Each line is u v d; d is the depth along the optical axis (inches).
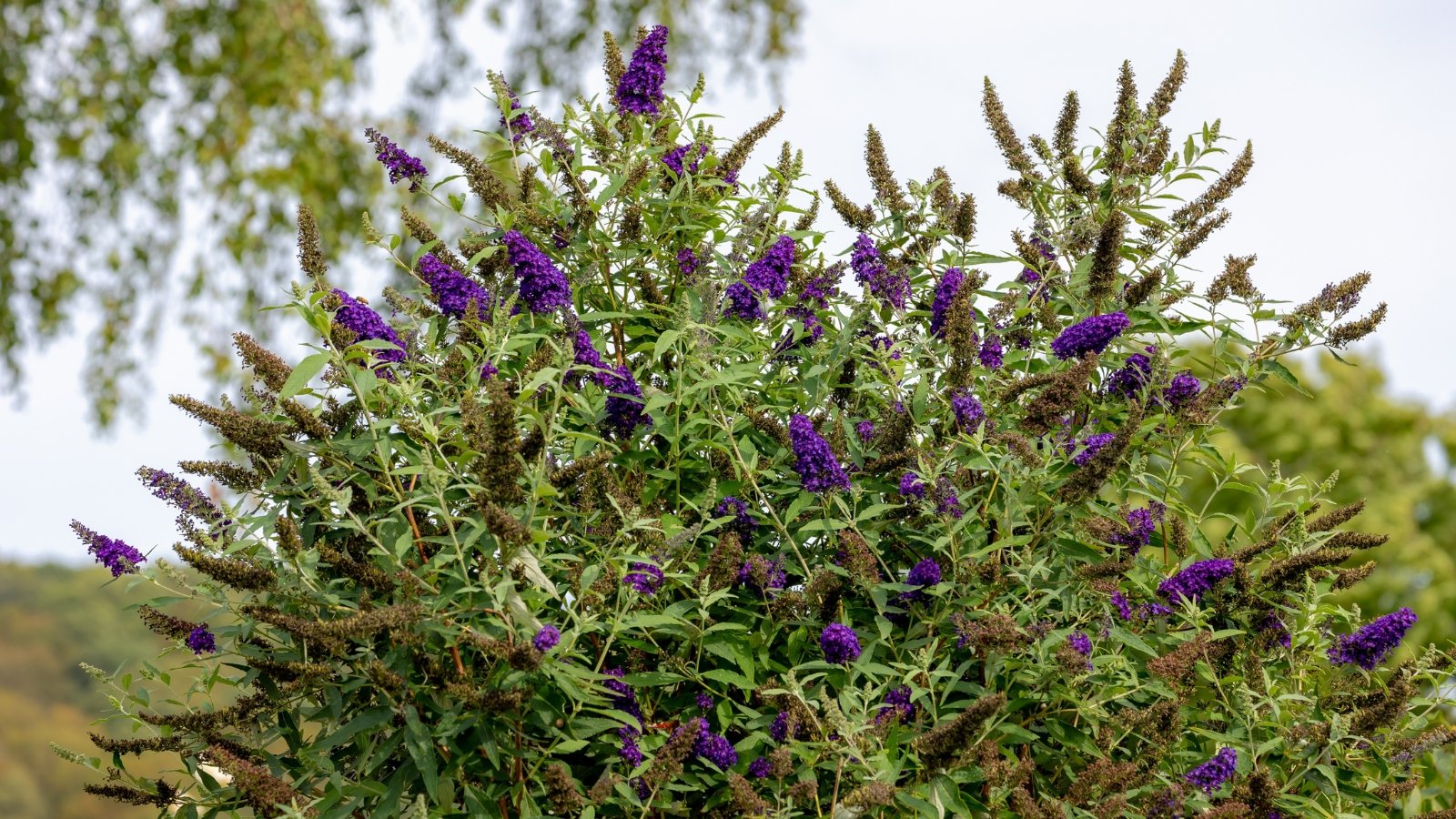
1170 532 166.2
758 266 159.9
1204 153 183.2
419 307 153.9
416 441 137.5
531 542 128.3
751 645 142.0
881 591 142.5
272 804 123.1
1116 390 169.8
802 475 142.1
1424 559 618.8
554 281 145.3
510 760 133.7
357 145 644.1
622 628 128.8
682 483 157.6
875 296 167.0
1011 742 141.4
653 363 159.9
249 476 139.0
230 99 632.4
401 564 133.0
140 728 145.6
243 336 138.3
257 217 621.9
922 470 142.3
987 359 158.6
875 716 133.0
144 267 643.5
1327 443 694.5
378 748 136.5
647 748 133.7
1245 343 175.3
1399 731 158.6
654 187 173.3
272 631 141.3
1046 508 149.8
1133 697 151.4
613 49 180.5
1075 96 189.2
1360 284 169.0
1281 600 160.2
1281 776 151.6
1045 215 186.7
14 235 633.6
